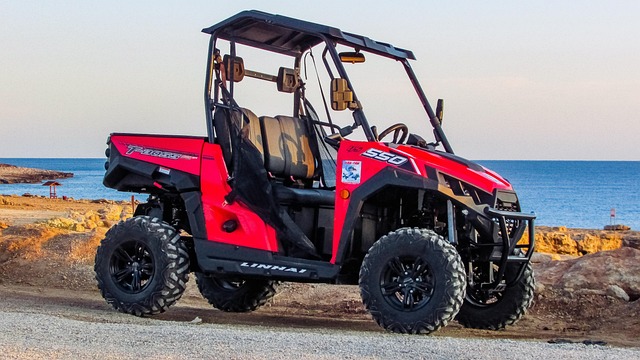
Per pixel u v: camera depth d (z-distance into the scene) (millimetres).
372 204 9875
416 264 9070
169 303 10336
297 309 12180
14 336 7602
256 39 10820
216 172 10398
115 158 11047
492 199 9344
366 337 8188
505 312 10328
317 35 9922
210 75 10477
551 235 25422
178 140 10688
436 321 8906
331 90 9617
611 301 11484
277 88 11086
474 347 7574
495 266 10320
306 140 10797
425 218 9656
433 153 9609
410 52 10656
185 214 11102
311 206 10266
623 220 70500
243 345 7352
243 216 10211
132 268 10508
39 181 135625
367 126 9641
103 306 11453
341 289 12969
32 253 14758
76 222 22953
